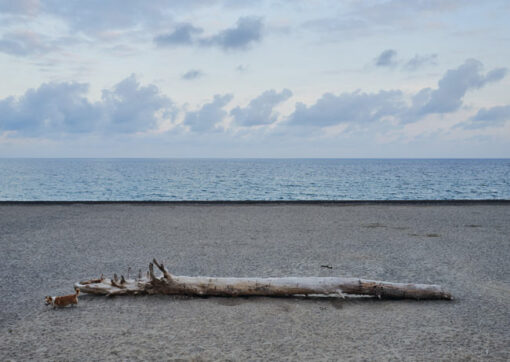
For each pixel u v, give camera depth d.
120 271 6.84
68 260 7.68
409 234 10.91
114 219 14.08
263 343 3.80
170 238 10.23
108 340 3.86
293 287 5.23
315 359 3.47
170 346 3.73
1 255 8.11
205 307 4.87
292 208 17.86
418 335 4.02
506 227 12.27
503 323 4.36
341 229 11.83
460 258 7.88
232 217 14.72
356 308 4.87
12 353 3.58
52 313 4.65
